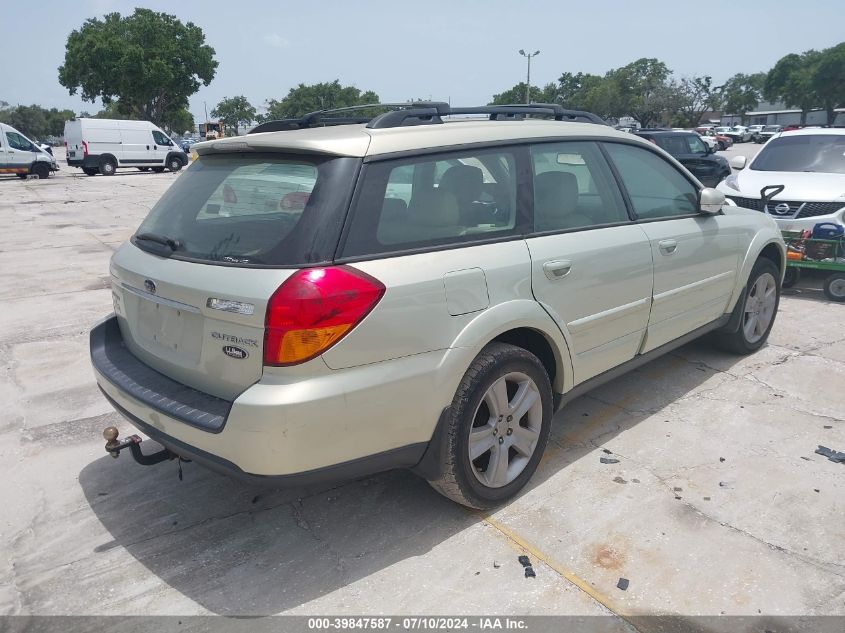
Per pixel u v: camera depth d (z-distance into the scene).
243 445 2.45
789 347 5.36
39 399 4.69
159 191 21.33
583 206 3.56
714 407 4.30
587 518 3.14
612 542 2.96
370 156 2.74
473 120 3.48
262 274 2.49
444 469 2.92
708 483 3.42
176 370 2.87
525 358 3.13
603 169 3.75
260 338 2.45
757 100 105.38
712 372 4.87
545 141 3.46
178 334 2.82
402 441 2.74
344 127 3.15
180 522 3.21
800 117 91.94
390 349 2.61
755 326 5.17
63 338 6.02
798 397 4.41
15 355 5.58
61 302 7.25
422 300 2.69
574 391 3.55
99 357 3.28
